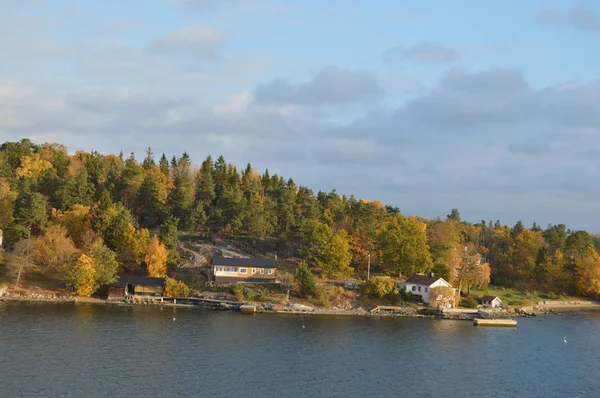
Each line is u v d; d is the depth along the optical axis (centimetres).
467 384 8288
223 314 13050
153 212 18438
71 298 13712
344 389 7762
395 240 17350
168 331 10781
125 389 7238
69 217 15962
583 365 9744
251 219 18388
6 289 13612
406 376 8556
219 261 15600
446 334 12006
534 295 19500
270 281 15825
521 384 8425
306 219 18888
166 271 15700
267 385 7750
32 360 8262
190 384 7588
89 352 8894
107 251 14400
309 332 11450
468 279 17112
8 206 16175
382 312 14475
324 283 15875
